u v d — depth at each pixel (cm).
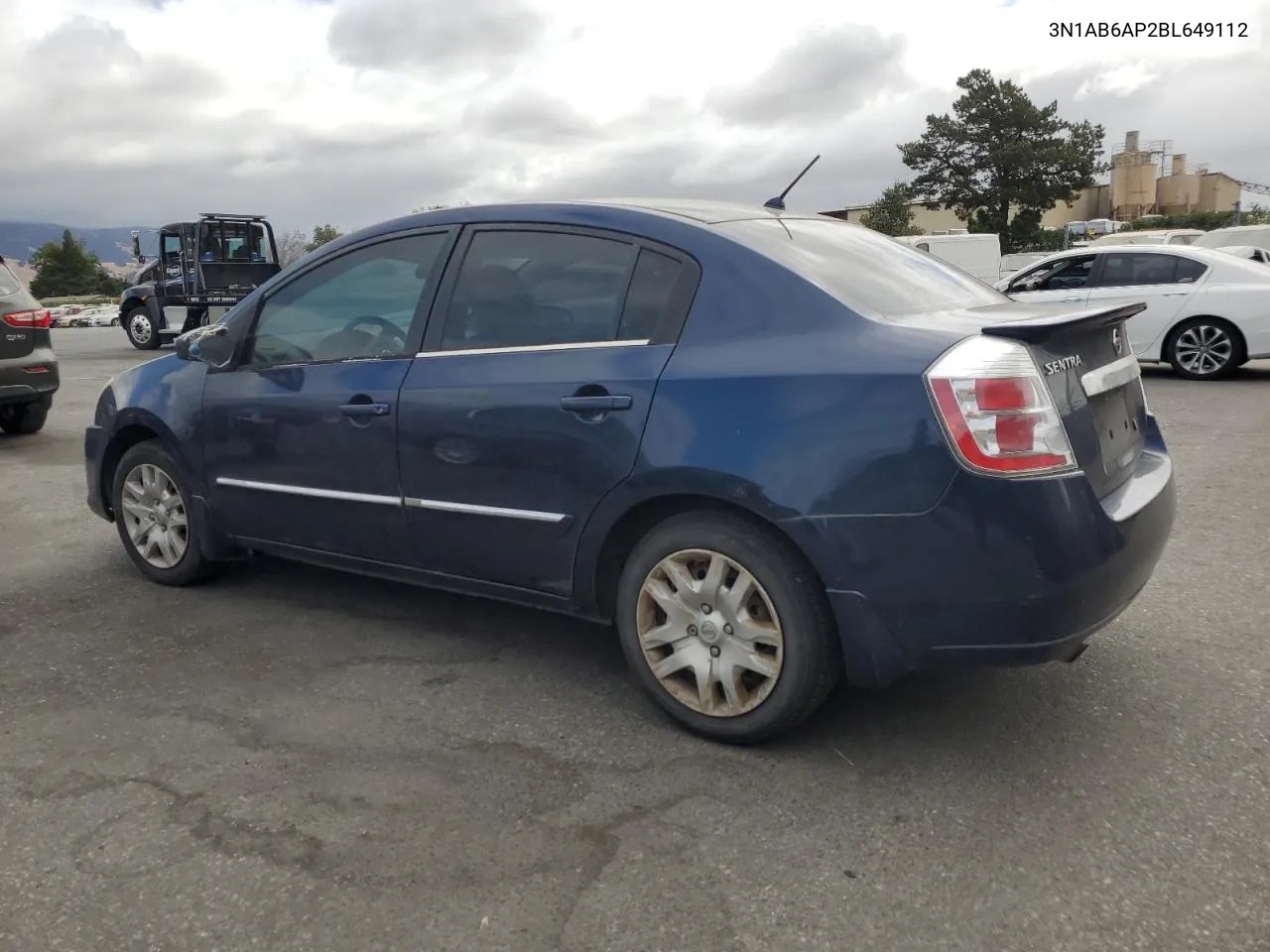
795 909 246
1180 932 235
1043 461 280
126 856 271
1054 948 231
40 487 738
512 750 327
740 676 320
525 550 358
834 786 302
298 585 495
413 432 377
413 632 431
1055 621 282
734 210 373
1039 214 5253
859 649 297
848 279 331
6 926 244
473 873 262
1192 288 1160
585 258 354
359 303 409
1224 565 501
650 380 323
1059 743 326
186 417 461
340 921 244
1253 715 341
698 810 290
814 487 293
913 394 283
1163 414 953
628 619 341
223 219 2011
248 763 320
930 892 251
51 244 9125
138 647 418
